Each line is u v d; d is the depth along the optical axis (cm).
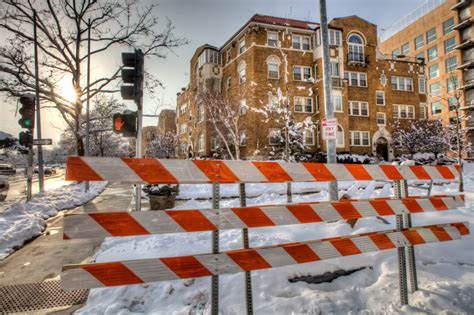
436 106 3778
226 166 238
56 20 1752
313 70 2581
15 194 1541
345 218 271
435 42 3844
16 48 1634
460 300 278
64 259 461
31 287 347
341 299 282
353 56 2702
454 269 358
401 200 296
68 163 197
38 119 1360
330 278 330
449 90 3581
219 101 2109
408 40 4297
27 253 495
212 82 2950
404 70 2964
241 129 2333
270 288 299
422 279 325
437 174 318
